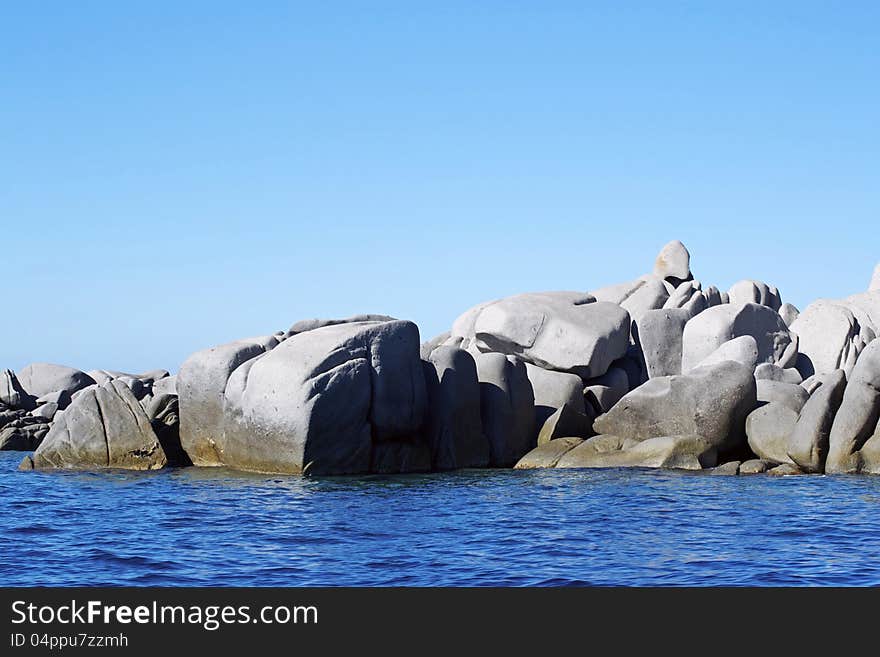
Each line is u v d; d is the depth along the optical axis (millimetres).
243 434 30391
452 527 20922
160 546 19281
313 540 19703
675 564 16984
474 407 31969
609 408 34625
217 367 31734
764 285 41906
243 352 32000
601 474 28828
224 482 28312
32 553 18703
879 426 27938
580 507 23156
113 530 21109
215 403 31703
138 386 44969
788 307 41594
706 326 36281
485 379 32844
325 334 30609
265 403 29781
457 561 17516
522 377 33031
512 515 22266
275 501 24875
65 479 29625
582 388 34250
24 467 32312
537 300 35906
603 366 34812
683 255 41531
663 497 24312
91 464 32062
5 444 42812
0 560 18078
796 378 34156
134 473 30734
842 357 36875
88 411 32375
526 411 32844
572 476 28656
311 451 29344
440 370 32094
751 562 17016
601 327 34906
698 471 28781
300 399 29266
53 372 49969
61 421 32938
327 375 29500
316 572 16812
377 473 30094
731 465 28344
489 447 32156
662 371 37000
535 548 18547
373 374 30328
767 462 28719
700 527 20344
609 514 22094
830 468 27953
